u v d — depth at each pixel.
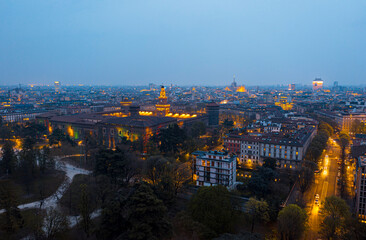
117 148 185.62
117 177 175.88
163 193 142.50
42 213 140.12
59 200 157.12
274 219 145.50
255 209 139.75
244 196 168.00
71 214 144.00
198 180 183.88
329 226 128.50
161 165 170.38
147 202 103.38
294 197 173.00
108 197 149.75
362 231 121.31
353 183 197.12
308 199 174.88
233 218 132.00
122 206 113.38
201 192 134.75
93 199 152.75
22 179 182.25
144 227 99.06
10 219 124.00
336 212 132.88
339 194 182.12
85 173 198.50
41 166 196.75
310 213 155.38
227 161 172.75
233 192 155.00
